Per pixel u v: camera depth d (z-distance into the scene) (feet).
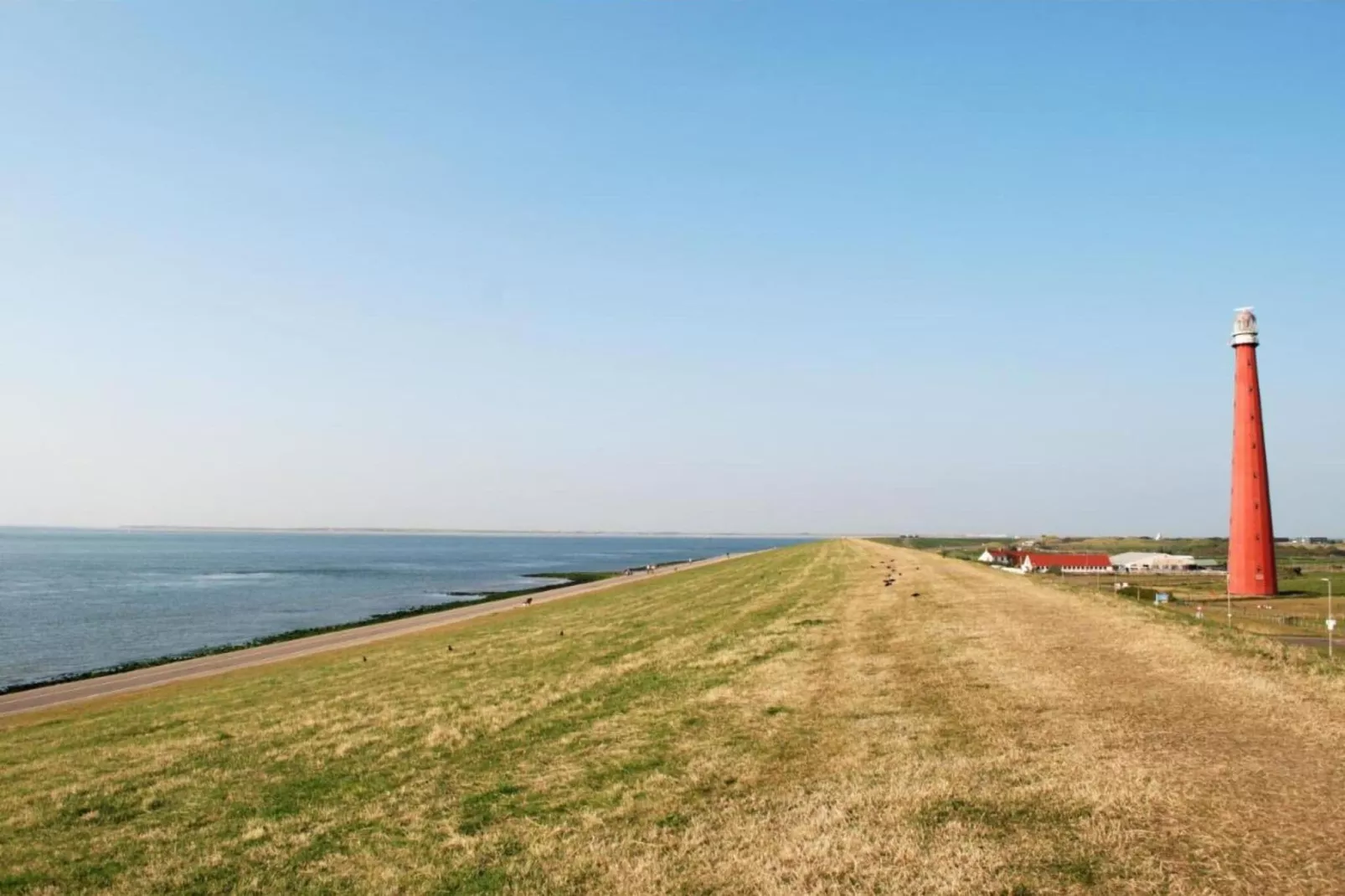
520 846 31.50
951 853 25.99
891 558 238.27
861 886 24.64
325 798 41.96
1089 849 25.38
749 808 32.48
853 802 31.53
